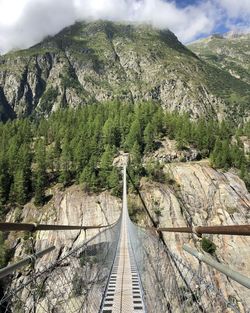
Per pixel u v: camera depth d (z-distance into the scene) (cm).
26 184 8788
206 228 455
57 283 575
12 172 9106
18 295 407
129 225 4197
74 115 14525
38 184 8444
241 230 330
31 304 431
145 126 12369
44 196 8600
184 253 5322
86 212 8006
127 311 945
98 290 1116
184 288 638
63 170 9031
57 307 563
